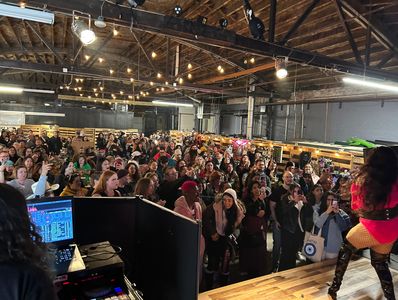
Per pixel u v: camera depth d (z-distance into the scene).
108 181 2.95
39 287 0.74
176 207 2.98
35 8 2.88
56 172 4.79
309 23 5.51
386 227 2.10
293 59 4.37
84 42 3.37
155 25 3.39
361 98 9.19
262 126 14.30
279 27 5.77
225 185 4.24
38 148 6.50
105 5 3.12
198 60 9.12
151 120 22.33
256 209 3.49
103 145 11.36
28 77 14.28
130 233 1.58
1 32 7.18
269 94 12.23
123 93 15.90
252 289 2.64
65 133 15.70
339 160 7.84
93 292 1.29
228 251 3.34
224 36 3.78
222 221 3.16
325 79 9.83
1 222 0.74
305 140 11.24
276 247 3.82
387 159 2.09
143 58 9.70
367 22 4.79
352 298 2.54
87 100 17.69
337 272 2.42
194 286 1.12
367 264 3.15
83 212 1.54
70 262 1.30
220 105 17.42
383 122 9.15
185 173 4.66
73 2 2.97
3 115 15.21
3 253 0.73
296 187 3.56
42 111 17.09
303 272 2.96
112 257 1.41
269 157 8.02
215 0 5.20
